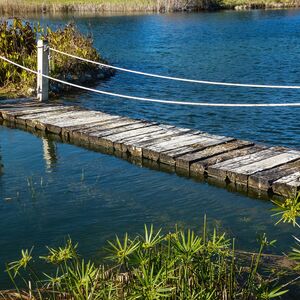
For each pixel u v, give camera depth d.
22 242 5.84
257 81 17.73
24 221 6.41
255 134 11.44
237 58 23.00
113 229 6.14
